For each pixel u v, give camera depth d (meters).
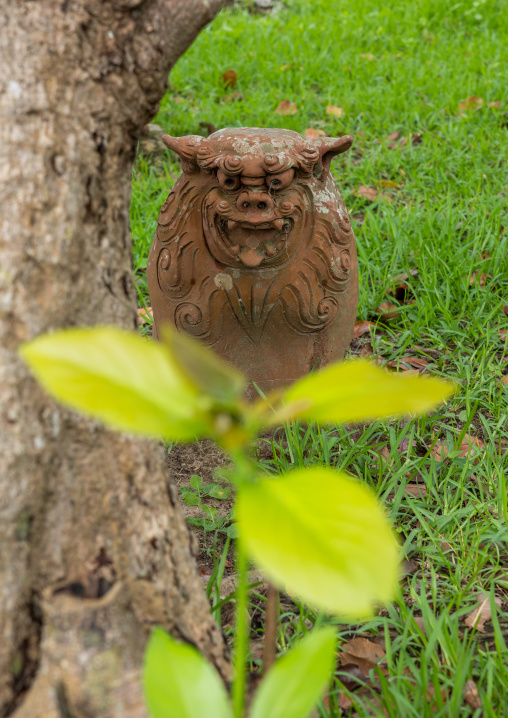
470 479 2.37
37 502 1.14
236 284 2.42
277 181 2.23
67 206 1.19
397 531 2.11
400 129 4.96
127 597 1.14
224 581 1.98
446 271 3.36
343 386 0.74
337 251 2.45
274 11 7.93
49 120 1.18
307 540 0.68
